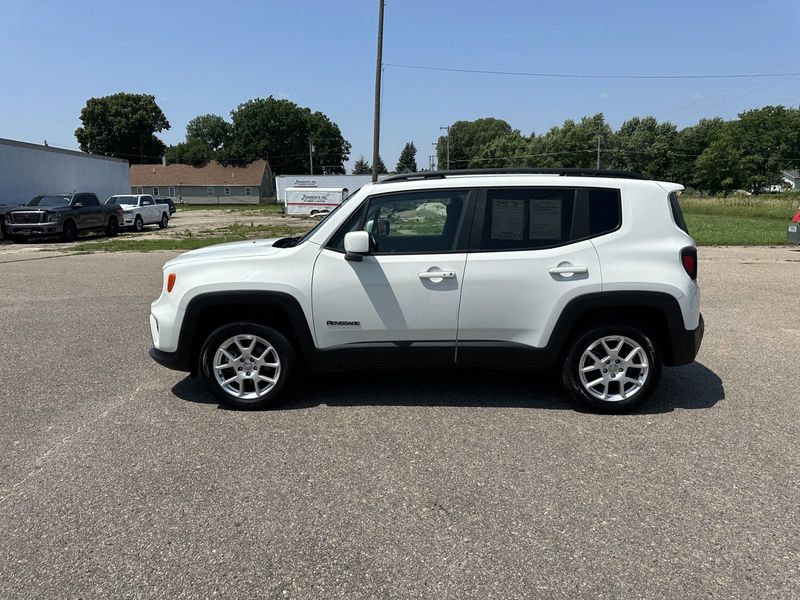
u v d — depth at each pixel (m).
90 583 2.51
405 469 3.53
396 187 4.44
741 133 79.44
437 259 4.32
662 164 90.75
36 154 22.25
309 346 4.41
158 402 4.68
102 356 5.98
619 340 4.37
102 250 17.34
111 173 28.64
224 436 4.02
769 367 5.58
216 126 108.19
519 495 3.22
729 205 43.19
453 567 2.61
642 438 3.96
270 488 3.31
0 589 2.46
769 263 13.34
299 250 4.39
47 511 3.07
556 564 2.62
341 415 4.39
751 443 3.88
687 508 3.08
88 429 4.13
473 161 113.62
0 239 20.73
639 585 2.48
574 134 87.44
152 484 3.35
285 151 98.56
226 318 4.55
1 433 4.06
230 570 2.59
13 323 7.46
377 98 27.08
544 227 4.36
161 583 2.50
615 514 3.03
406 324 4.36
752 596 2.41
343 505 3.12
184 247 18.08
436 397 4.78
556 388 5.00
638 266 4.27
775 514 3.03
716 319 7.63
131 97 88.31
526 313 4.32
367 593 2.44
